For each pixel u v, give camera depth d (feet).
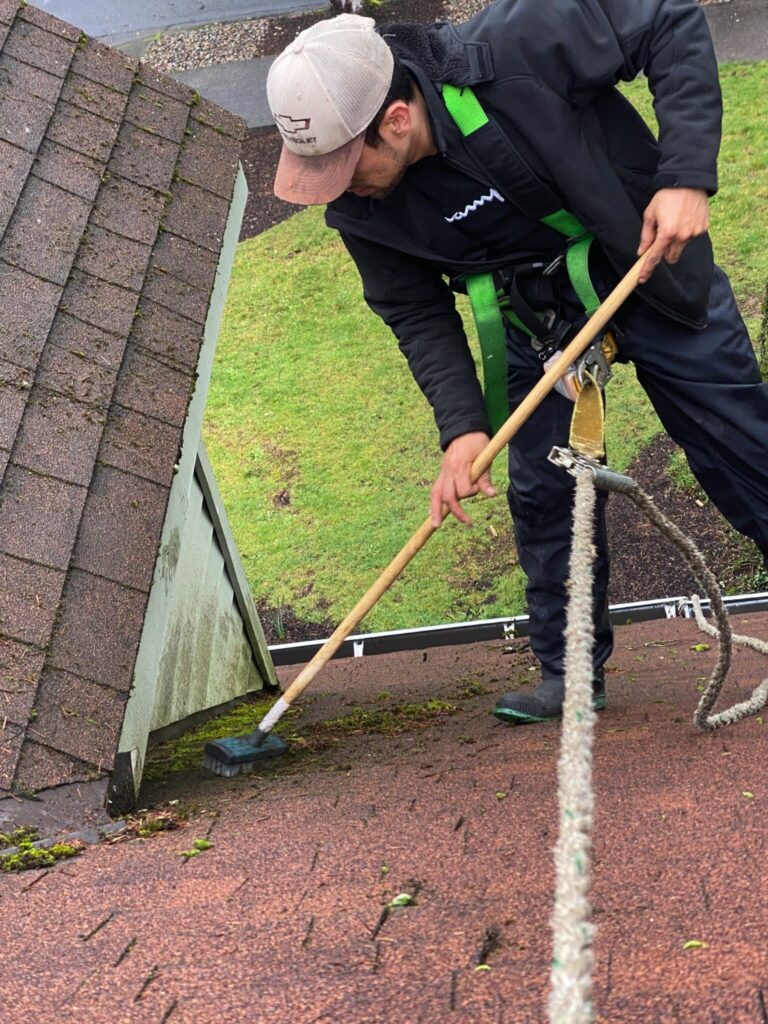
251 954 5.09
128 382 10.70
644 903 5.19
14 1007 4.82
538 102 8.42
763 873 5.27
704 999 4.14
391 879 5.92
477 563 31.60
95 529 9.54
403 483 35.24
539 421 10.37
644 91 48.24
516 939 4.91
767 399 9.29
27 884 6.73
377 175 8.68
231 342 43.04
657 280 8.82
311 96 8.15
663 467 32.30
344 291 44.65
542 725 10.77
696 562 8.15
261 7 64.80
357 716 13.69
